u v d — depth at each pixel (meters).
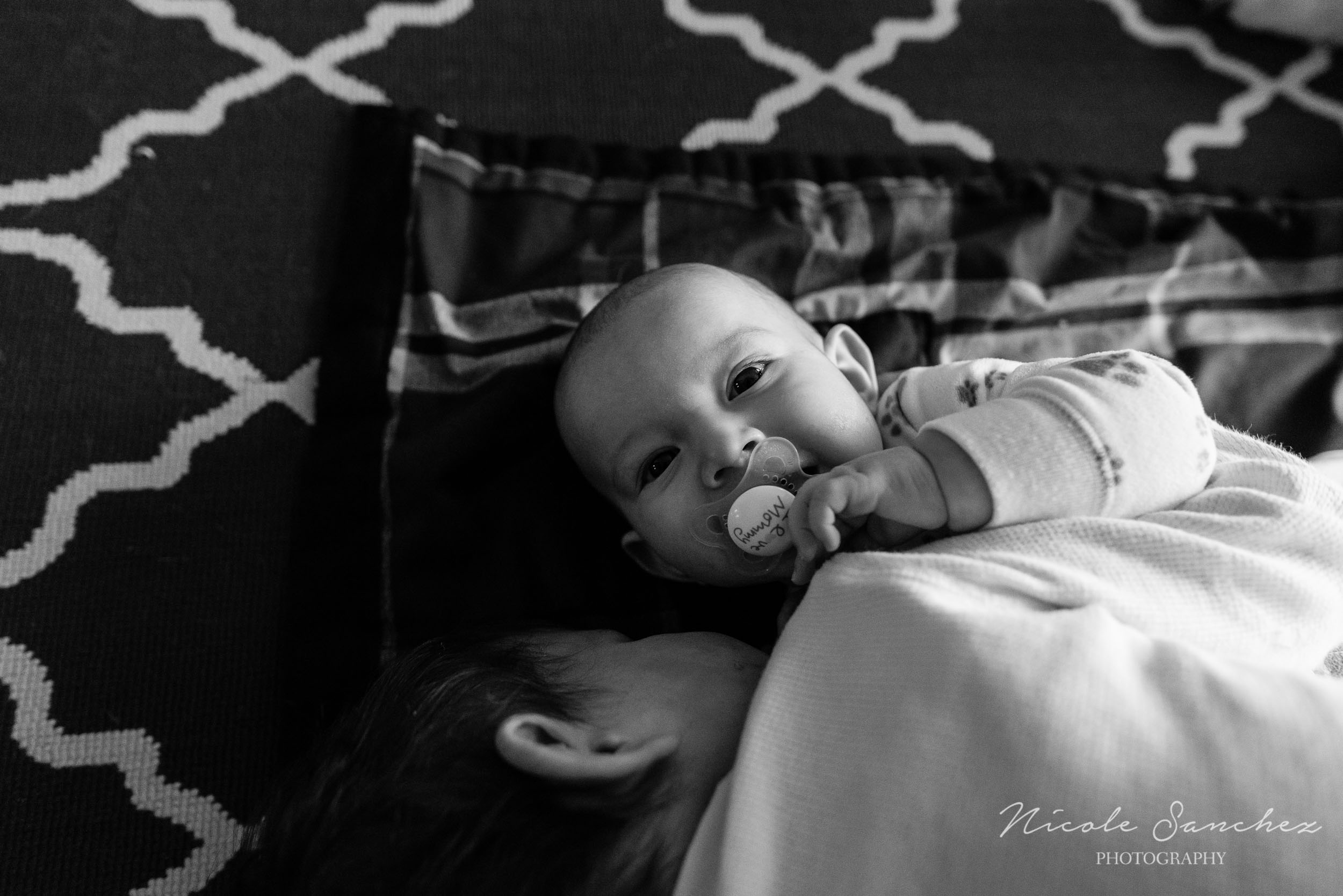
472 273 1.10
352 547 0.95
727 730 0.69
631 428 0.84
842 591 0.68
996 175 1.20
